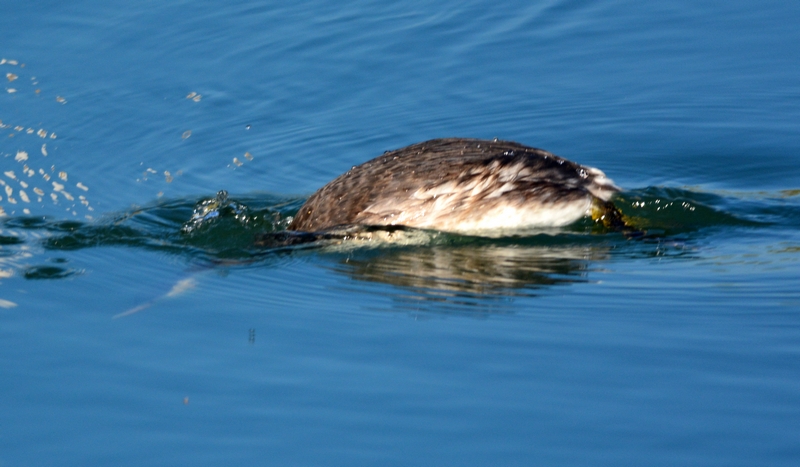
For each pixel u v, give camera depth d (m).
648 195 14.21
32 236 14.47
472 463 8.70
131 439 9.31
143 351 10.90
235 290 12.54
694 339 10.62
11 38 21.33
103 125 18.41
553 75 19.83
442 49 20.95
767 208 14.12
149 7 22.77
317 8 22.77
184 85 19.73
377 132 18.16
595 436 9.00
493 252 13.17
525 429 9.16
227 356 10.72
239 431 9.34
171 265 13.45
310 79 20.00
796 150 16.67
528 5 22.55
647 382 9.82
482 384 9.93
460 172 13.16
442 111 18.73
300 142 17.97
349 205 13.44
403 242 13.20
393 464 8.75
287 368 10.41
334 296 12.23
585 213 13.48
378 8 22.70
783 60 19.56
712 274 12.20
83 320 11.71
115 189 16.34
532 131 17.95
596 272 12.48
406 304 11.85
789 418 9.09
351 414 9.51
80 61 20.53
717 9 21.80
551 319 11.27
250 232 14.54
